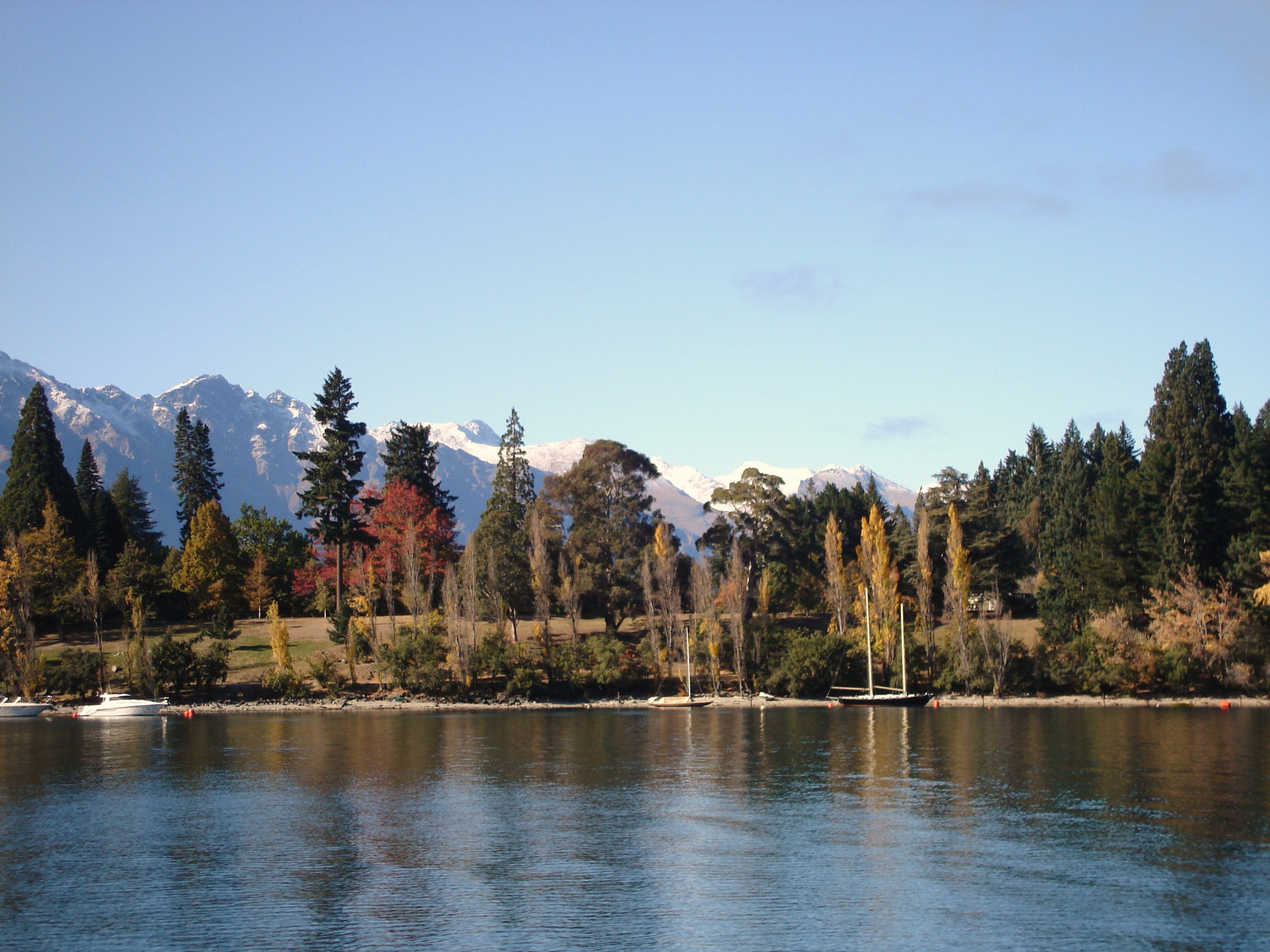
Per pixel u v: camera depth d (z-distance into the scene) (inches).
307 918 1542.8
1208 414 5467.5
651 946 1412.4
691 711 4554.6
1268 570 4552.2
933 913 1537.9
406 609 6314.0
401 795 2449.6
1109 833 2000.5
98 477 7524.6
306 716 4379.9
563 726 3902.6
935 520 5885.8
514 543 5856.3
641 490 6077.8
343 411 6082.7
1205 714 4119.1
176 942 1448.1
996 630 4854.8
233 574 6284.5
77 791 2544.3
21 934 1481.3
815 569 6540.4
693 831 2052.2
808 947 1405.0
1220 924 1486.2
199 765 2930.6
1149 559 5083.7
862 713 4338.1
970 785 2504.9
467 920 1528.1
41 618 5684.1
